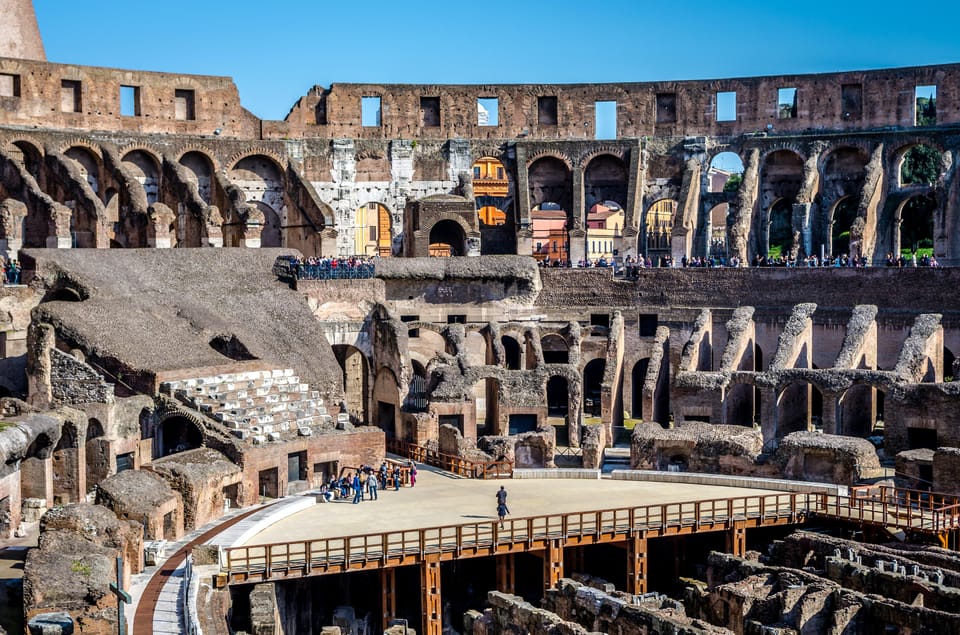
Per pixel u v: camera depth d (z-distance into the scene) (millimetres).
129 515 55719
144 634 45250
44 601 43781
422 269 94125
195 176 100750
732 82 103125
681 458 74688
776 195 103562
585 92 105000
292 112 103625
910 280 86812
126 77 97750
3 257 80750
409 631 57219
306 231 99188
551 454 75625
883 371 77062
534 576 63438
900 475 69688
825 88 101000
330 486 67812
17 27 105250
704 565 63062
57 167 91562
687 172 101125
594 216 156125
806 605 50031
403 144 103938
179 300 80875
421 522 61500
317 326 83312
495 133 105375
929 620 47562
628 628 49469
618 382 87500
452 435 75938
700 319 89062
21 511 60500
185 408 69000
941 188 93938
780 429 81688
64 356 68062
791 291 90812
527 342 87812
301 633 57531
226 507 64875
